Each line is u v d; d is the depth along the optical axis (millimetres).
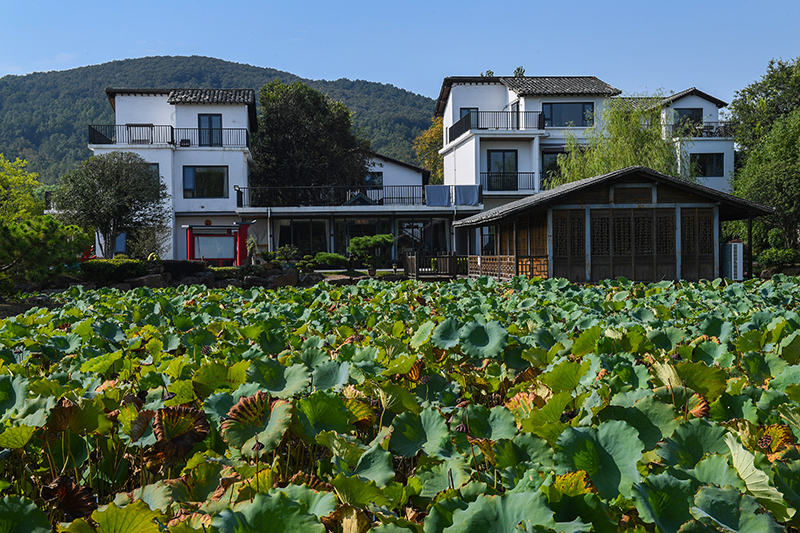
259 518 1102
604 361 2570
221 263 21500
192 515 1227
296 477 1481
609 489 1358
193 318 4402
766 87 38250
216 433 1804
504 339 2803
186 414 1718
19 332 3697
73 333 3527
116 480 1775
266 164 33844
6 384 2061
